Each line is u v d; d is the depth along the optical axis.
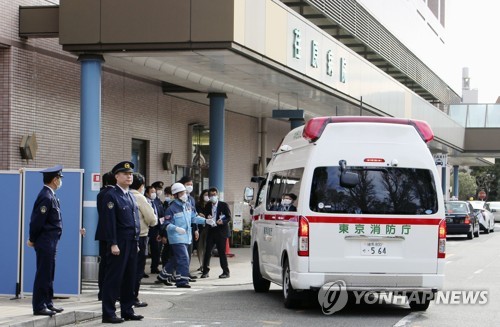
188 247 17.69
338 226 12.27
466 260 23.89
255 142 34.22
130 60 19.48
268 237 14.48
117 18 17.39
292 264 12.51
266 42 19.19
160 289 16.19
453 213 36.09
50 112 19.67
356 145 12.51
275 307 13.38
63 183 13.67
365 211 12.32
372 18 35.66
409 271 12.34
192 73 21.56
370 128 12.57
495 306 13.65
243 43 17.72
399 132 12.62
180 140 27.11
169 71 20.88
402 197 12.42
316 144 12.48
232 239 27.81
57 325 11.58
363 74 28.27
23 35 18.39
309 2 26.89
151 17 17.31
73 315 11.88
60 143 20.03
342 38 33.28
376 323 11.65
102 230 11.58
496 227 53.06
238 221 27.09
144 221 13.84
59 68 20.03
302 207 12.33
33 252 13.73
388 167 12.49
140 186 14.21
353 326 11.36
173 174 26.61
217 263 22.02
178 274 16.28
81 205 13.63
